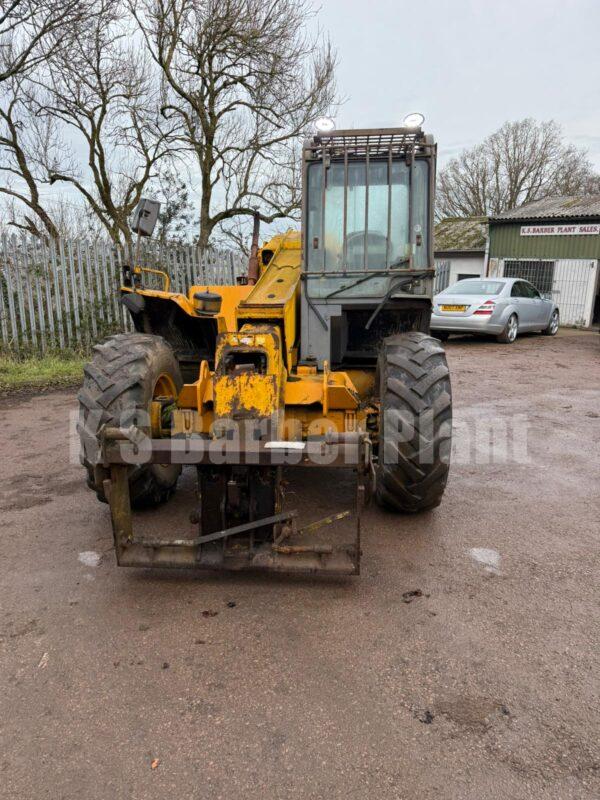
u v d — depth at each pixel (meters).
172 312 4.44
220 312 4.06
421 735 2.04
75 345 9.52
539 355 11.42
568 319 19.84
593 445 5.59
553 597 2.93
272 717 2.12
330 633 2.61
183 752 1.97
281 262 4.39
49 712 2.14
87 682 2.30
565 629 2.66
